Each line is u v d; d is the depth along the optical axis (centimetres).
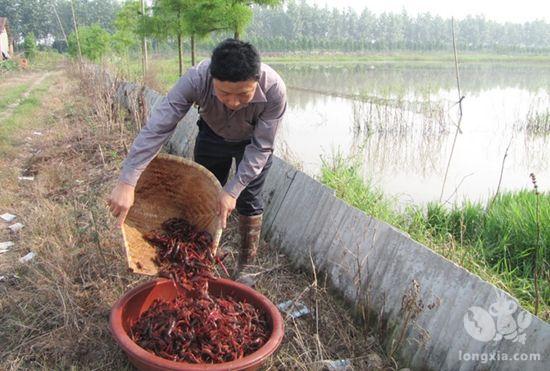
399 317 339
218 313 307
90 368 323
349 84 2691
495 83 2802
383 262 368
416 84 2670
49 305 377
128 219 329
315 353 342
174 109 318
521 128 1388
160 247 330
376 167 982
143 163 307
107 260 438
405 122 1384
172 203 348
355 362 332
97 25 3172
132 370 323
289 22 9681
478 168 993
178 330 298
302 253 450
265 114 341
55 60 4703
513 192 721
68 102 1449
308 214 464
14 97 1716
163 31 1686
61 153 825
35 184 664
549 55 7156
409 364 324
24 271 437
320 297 396
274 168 546
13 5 7619
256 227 417
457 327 305
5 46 5128
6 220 557
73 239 473
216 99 333
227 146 387
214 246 326
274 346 287
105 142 859
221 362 287
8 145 884
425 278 335
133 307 319
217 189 328
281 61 5938
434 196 791
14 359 328
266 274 439
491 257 507
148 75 1659
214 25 1324
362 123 1416
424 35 10844
